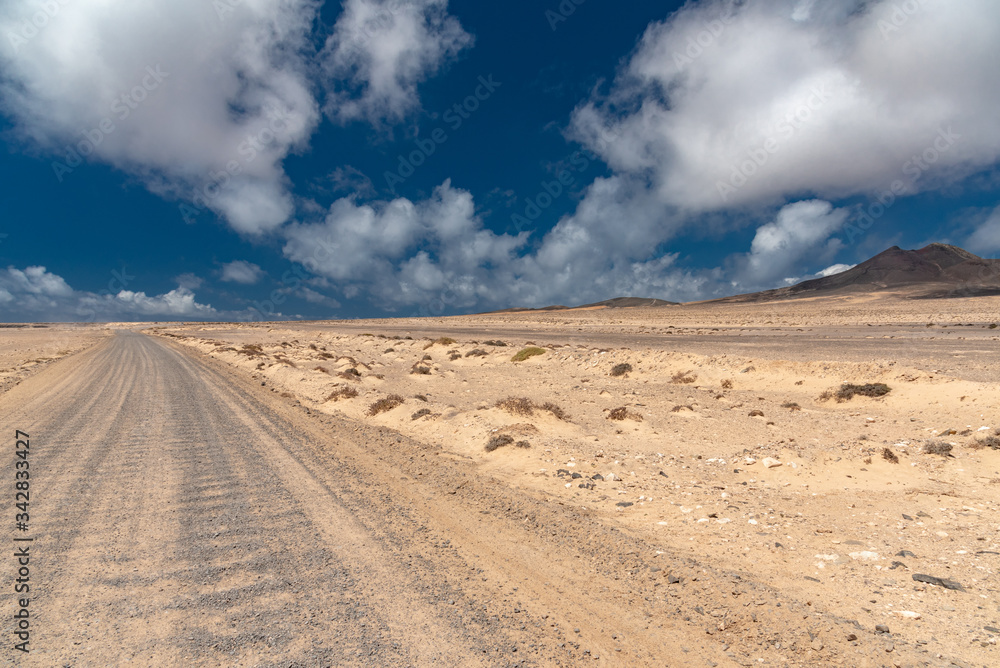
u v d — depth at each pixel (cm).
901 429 1163
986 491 710
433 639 362
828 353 2619
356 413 1500
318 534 565
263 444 1042
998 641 358
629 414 1334
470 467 911
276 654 335
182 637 354
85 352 4556
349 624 379
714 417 1369
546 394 1845
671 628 390
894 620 396
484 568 491
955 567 484
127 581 443
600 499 723
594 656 349
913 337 3309
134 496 697
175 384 2144
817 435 1134
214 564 481
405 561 500
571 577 476
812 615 403
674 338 4334
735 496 728
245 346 4259
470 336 5934
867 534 580
